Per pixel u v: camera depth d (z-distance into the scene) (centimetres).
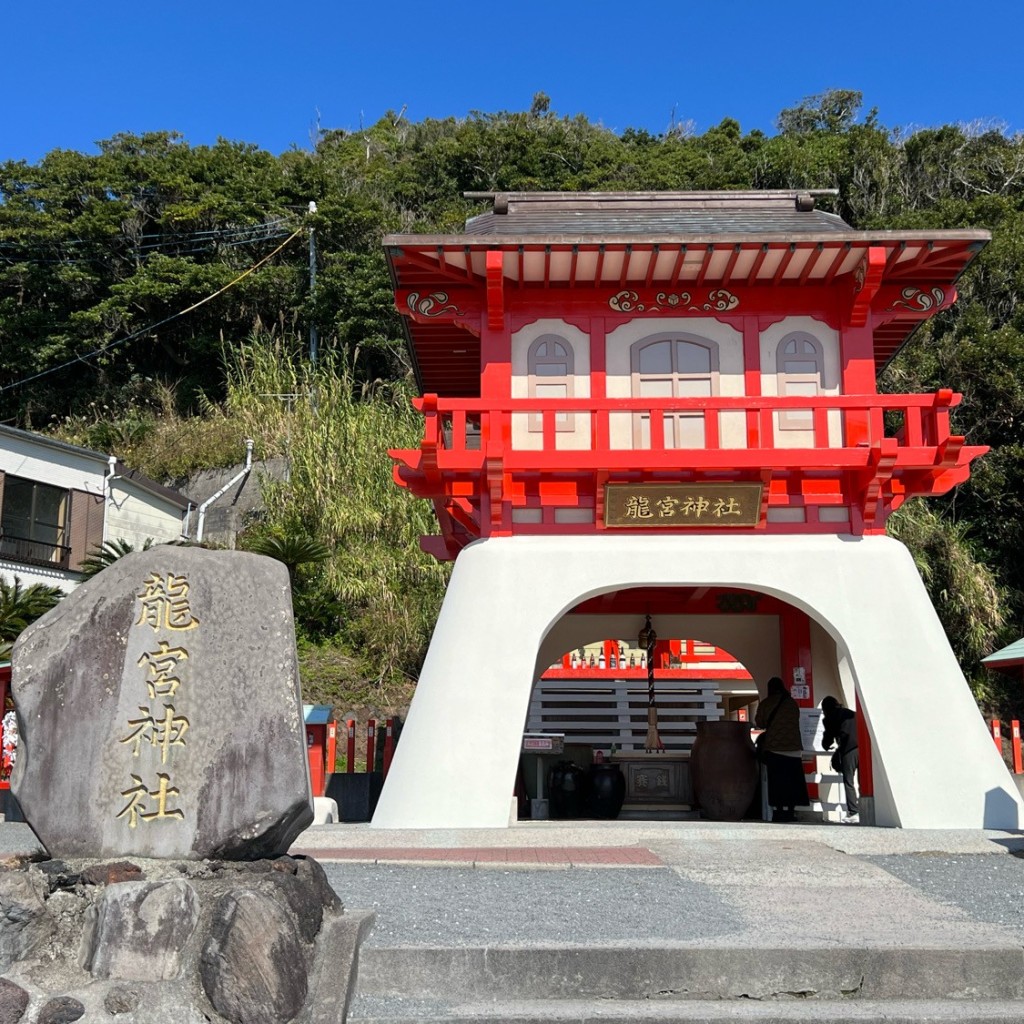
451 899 786
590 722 1928
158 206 4669
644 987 607
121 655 634
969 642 2769
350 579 2928
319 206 4416
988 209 3512
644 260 1346
